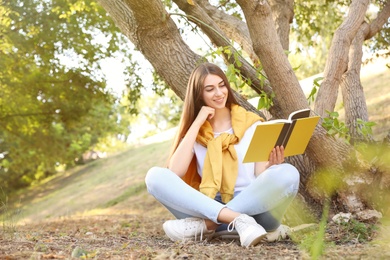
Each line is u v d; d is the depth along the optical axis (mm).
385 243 3504
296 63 19906
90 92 13742
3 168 25594
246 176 4152
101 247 3770
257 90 5117
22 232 5094
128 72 9742
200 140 4250
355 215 4789
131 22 5078
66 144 21844
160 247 3770
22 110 15969
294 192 3926
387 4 6777
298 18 9391
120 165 23250
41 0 11805
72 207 18000
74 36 12125
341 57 5766
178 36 5098
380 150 5016
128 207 14570
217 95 4215
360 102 6133
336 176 4902
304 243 3449
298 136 3898
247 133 4246
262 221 4008
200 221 3973
